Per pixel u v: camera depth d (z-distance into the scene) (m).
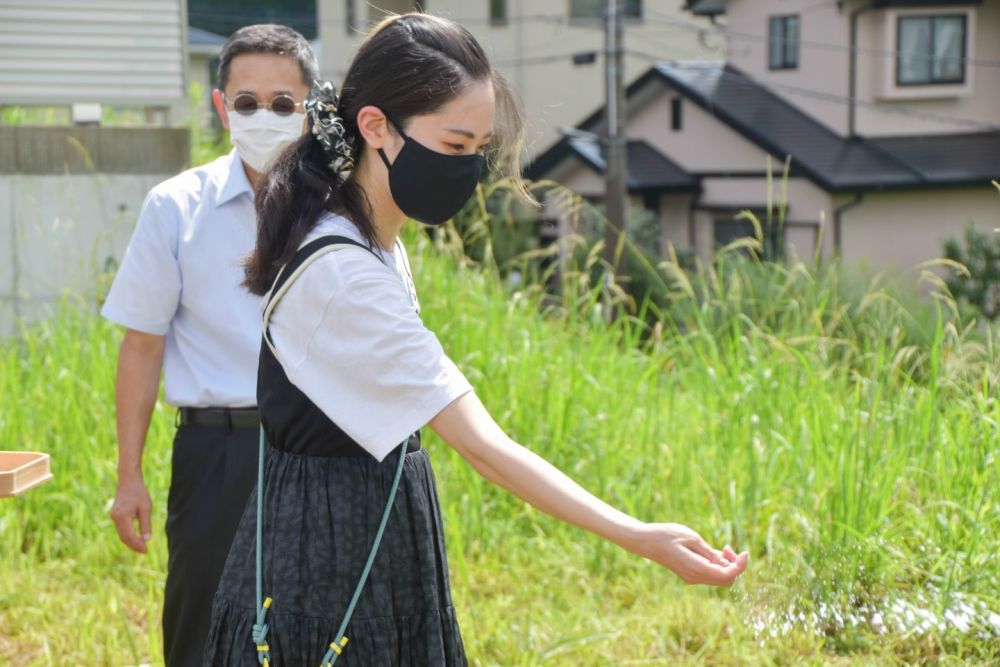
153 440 4.66
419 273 5.52
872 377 4.12
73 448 4.61
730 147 20.30
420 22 1.80
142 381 2.79
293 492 1.84
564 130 19.70
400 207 1.80
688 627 3.67
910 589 3.65
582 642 3.54
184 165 6.96
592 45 23.47
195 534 2.70
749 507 4.11
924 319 5.32
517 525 4.55
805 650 3.46
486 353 5.08
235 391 2.69
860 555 3.64
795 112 20.41
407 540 1.87
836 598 3.59
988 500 3.70
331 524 1.83
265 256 1.82
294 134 2.78
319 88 1.84
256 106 2.76
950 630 3.39
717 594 3.93
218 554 2.69
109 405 4.79
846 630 3.51
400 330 1.73
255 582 1.86
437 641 1.88
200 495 2.71
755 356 4.77
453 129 1.76
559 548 4.31
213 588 2.70
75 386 4.86
